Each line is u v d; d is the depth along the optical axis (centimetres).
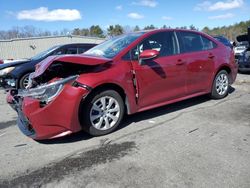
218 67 554
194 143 366
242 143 360
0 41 3044
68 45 871
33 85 413
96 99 391
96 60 387
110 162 323
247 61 919
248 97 594
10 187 283
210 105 539
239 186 266
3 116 545
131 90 421
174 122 451
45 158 343
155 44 463
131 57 427
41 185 284
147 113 505
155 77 448
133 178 287
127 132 416
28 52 3231
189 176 286
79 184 281
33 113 358
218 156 326
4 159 346
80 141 391
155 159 325
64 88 362
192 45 518
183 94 502
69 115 366
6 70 771
